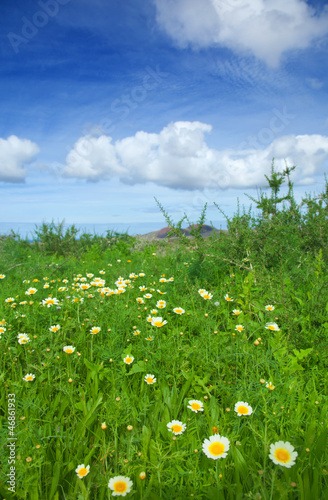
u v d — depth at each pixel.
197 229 4.49
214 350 2.57
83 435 1.83
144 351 2.55
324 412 1.91
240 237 4.65
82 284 4.20
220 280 4.23
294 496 1.50
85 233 9.90
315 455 1.64
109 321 3.07
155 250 7.32
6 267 5.58
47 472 1.64
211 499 1.45
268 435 1.73
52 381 2.28
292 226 4.94
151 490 1.53
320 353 2.53
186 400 2.11
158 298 3.74
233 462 1.63
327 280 3.24
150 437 1.78
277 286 3.47
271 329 2.66
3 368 2.47
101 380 2.31
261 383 1.95
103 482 1.54
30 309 3.23
